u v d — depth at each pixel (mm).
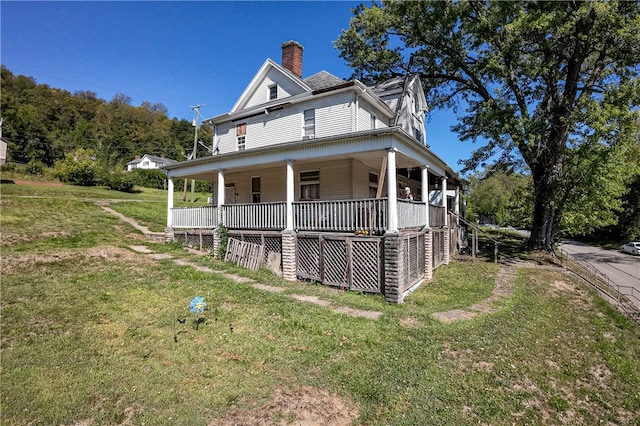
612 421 4969
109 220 21141
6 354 5457
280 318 7516
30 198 23109
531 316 9117
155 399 4418
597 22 15594
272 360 5586
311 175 15062
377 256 9883
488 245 24078
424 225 13000
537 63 18219
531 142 16625
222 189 14602
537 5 16844
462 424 4375
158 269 11773
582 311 10484
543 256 19125
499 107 19188
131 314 7406
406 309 8703
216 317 7395
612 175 17578
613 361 6988
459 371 5703
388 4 20812
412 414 4453
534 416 4766
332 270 10719
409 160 12273
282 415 4230
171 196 17438
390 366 5617
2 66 73438
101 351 5664
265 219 12680
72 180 38344
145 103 105188
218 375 5047
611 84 17625
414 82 19203
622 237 36938
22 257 11852
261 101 17625
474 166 21547
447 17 19422
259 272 12008
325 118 14719
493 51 19625
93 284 9602
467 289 11406
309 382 5008
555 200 18609
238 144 18156
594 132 16516
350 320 7566
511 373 5855
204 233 15375
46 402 4277
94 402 4320
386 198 9758
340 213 10727
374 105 15492
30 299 8117
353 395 4766
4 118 51594
